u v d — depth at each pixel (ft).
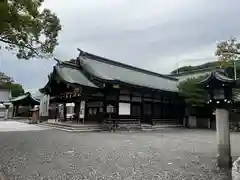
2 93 125.90
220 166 22.12
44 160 23.75
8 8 25.23
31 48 35.45
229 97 23.45
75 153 27.96
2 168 20.22
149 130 68.64
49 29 35.60
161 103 83.46
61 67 69.10
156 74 101.04
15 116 120.98
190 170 20.83
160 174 19.42
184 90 79.71
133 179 17.92
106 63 82.74
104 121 63.77
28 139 39.32
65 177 18.04
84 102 63.31
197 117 86.22
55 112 85.92
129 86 68.18
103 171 20.08
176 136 51.11
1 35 30.73
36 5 30.68
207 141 42.19
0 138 39.86
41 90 78.84
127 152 29.48
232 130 73.72
